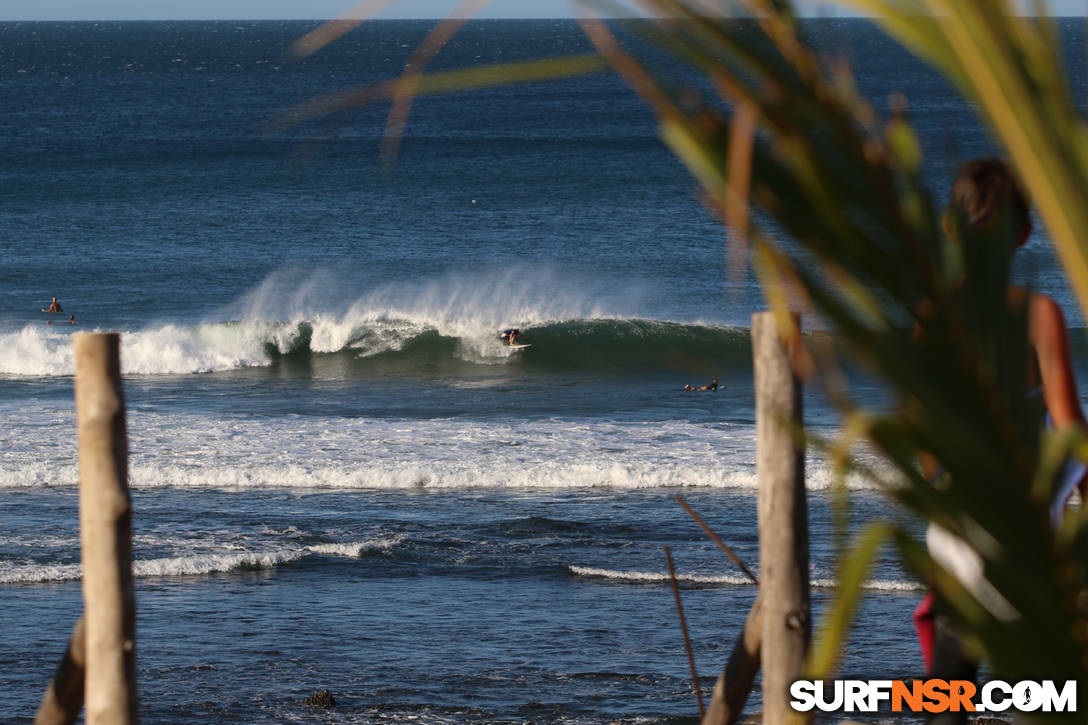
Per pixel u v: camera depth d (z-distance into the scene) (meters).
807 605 11.05
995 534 3.09
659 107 2.99
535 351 133.88
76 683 12.67
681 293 167.75
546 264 188.00
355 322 136.25
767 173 2.96
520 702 42.88
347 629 50.53
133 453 84.38
